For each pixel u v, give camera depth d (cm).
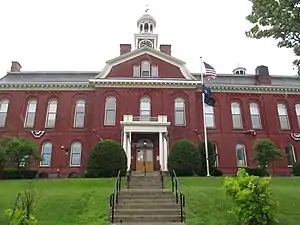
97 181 2297
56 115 3472
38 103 3522
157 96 3447
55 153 3325
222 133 3481
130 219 1414
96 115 3328
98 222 1428
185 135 3319
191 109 3403
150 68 3566
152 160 3200
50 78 3753
